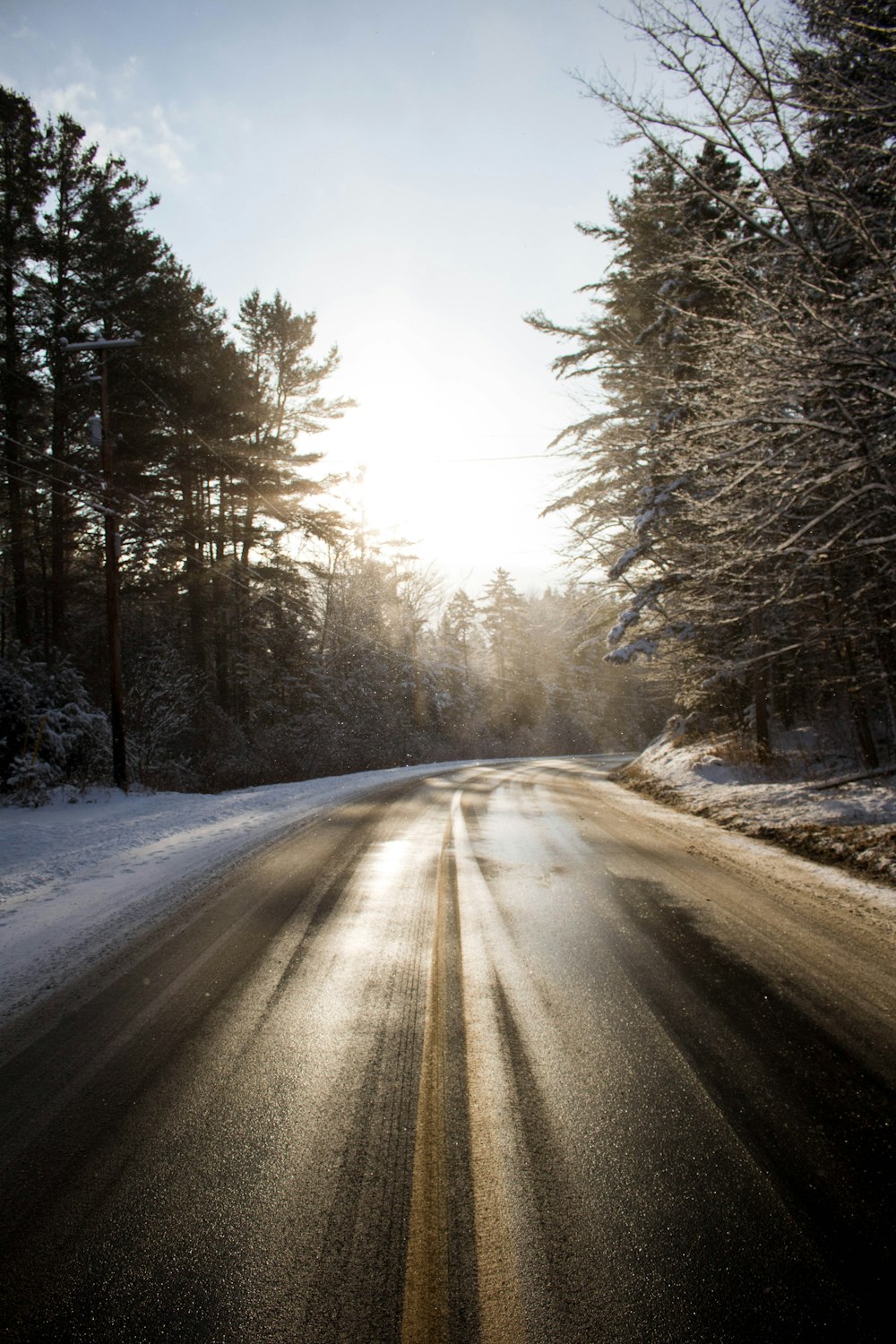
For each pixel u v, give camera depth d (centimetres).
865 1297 180
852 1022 339
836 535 721
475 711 4972
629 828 955
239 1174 229
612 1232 203
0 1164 233
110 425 1855
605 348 1786
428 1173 229
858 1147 245
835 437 695
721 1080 288
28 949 446
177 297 1969
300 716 2659
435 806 1241
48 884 623
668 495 1292
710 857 737
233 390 2341
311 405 2873
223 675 2645
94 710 1714
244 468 2409
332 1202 215
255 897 572
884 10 633
